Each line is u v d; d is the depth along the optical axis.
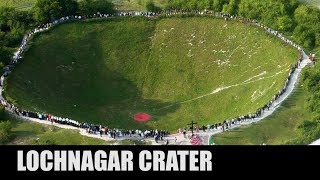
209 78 157.25
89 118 138.12
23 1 195.25
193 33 171.88
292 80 137.88
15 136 117.75
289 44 155.50
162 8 182.50
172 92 154.50
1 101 129.62
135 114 143.00
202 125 129.38
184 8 180.50
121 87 156.25
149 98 152.75
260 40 161.62
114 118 140.12
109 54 166.12
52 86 148.62
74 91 150.38
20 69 146.88
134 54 167.12
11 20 168.25
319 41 154.25
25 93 138.62
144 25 175.25
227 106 142.25
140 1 188.12
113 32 172.38
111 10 180.38
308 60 147.38
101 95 151.62
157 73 161.50
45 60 155.75
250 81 148.75
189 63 163.25
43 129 120.88
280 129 120.38
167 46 169.25
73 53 162.75
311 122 119.62
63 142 115.38
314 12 167.12
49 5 173.12
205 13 176.88
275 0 172.12
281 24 163.25
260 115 125.19
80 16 175.25
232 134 118.94
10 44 158.75
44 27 168.38
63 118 127.12
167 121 139.38
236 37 166.50
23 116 125.38
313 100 126.38
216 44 166.88
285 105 128.25
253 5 172.38
